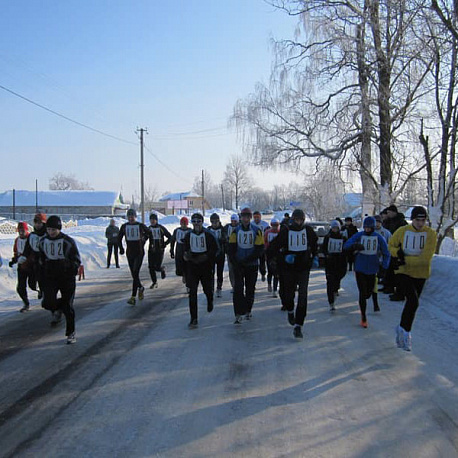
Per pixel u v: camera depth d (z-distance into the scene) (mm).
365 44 16266
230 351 5992
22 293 8484
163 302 9484
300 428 3801
